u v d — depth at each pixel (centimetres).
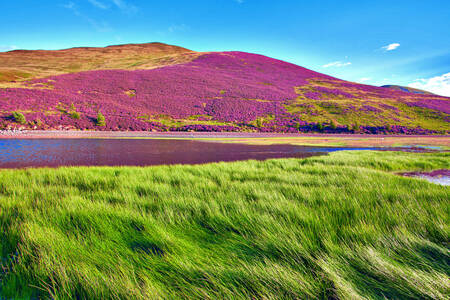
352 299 145
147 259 189
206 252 205
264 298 148
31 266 182
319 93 6388
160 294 153
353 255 192
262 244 212
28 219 262
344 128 3959
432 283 154
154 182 566
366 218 281
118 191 444
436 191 434
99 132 3036
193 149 1797
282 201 350
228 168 821
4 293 160
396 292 157
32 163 1139
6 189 465
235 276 169
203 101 5050
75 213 288
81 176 625
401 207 321
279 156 1498
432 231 245
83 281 161
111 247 210
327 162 1093
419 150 1827
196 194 416
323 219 268
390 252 203
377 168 1005
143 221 266
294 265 183
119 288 154
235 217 284
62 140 2167
